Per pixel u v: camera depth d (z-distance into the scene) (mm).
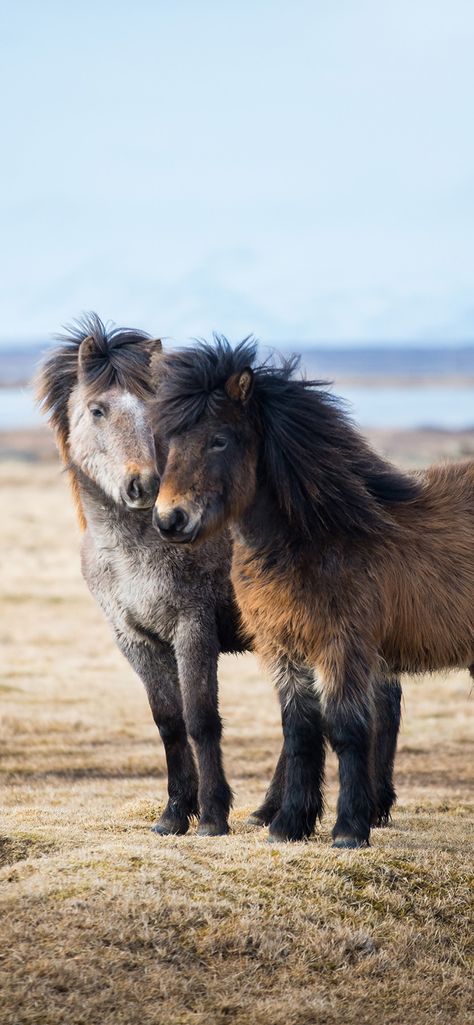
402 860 10938
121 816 14023
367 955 9523
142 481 12102
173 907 9422
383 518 11438
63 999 8266
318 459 11055
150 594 12508
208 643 12586
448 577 11656
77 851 10648
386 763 13602
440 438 124625
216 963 9000
